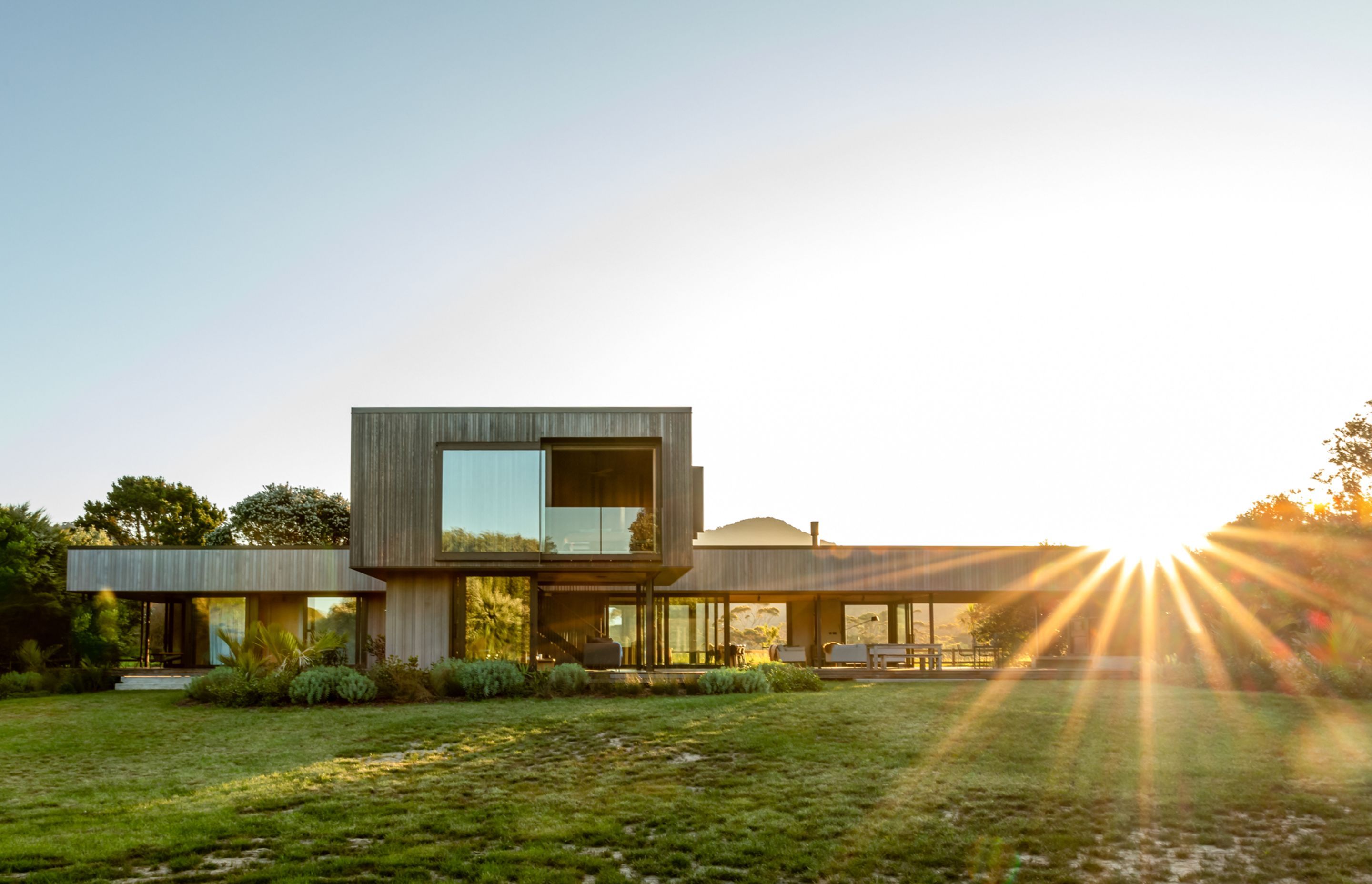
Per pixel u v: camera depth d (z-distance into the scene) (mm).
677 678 18000
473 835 8203
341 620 25422
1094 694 16922
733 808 9055
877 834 8125
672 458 19359
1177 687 18469
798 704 15211
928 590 25359
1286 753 11305
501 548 18953
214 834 8148
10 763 12047
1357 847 7594
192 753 12414
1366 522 20828
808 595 26703
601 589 25031
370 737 13078
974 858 7496
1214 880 6938
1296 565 21094
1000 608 27172
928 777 10219
